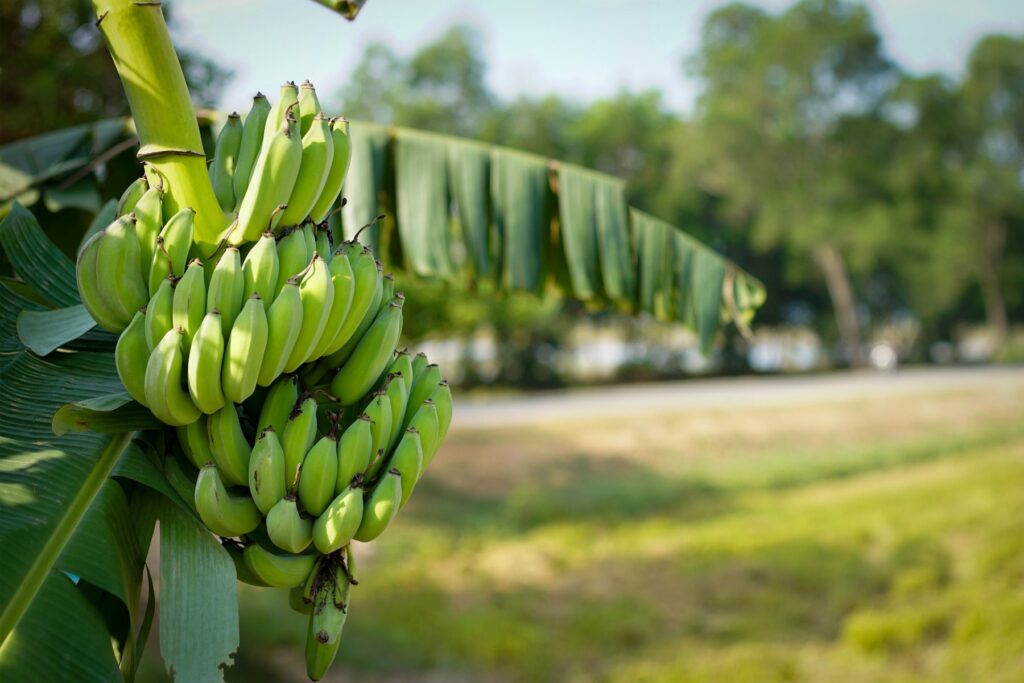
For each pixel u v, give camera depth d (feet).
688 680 24.81
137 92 4.77
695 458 60.44
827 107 114.73
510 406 80.23
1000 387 87.97
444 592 33.09
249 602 27.66
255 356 4.36
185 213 4.66
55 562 4.60
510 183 10.34
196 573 4.52
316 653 4.64
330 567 4.69
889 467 58.34
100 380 5.46
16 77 16.96
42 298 5.88
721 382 106.01
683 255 10.51
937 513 41.91
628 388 101.86
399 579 33.55
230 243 4.84
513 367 102.89
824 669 25.52
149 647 20.95
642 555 38.17
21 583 4.53
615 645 27.99
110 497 4.92
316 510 4.57
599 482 53.16
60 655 4.44
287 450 4.56
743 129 110.93
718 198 121.90
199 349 4.31
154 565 22.58
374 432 4.72
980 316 134.10
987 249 123.03
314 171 4.82
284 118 4.77
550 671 26.04
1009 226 122.93
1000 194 115.65
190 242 4.68
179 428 4.76
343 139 5.03
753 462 58.54
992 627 27.20
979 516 40.06
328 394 4.93
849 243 112.68
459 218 10.34
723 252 124.67
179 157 4.80
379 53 114.21
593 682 25.23
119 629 4.92
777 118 116.26
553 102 113.39
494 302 86.48
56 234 9.50
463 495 48.11
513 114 114.42
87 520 4.77
